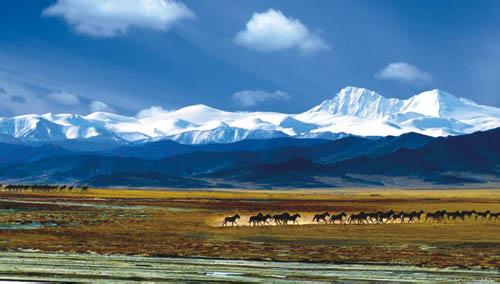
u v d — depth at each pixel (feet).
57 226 256.73
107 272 146.61
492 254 188.03
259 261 171.12
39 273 143.33
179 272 149.59
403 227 276.21
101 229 246.47
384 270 157.89
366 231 255.09
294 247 200.85
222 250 190.80
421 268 162.20
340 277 146.92
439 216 312.50
